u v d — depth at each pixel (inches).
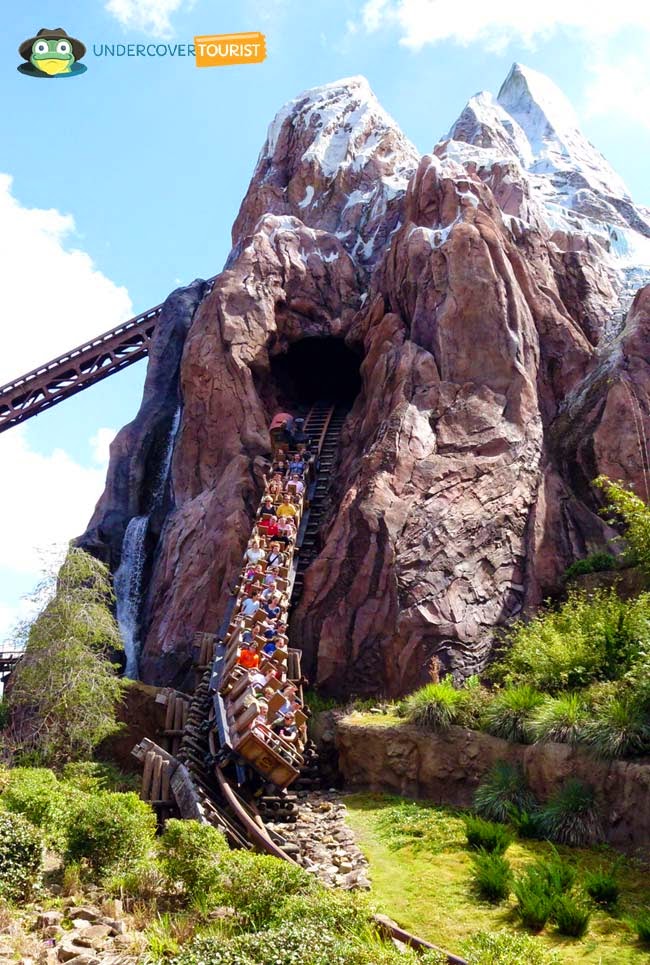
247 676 775.7
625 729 600.1
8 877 404.2
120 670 1283.2
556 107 2475.4
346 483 1210.6
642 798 560.4
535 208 1630.2
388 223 1754.4
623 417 1176.8
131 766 994.1
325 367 1690.5
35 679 863.7
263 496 1210.0
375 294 1515.7
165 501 1444.4
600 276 1481.3
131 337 1904.5
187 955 296.7
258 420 1376.7
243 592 1000.9
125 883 435.2
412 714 780.0
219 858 430.3
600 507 1134.4
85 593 932.6
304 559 1143.0
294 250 1626.5
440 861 555.5
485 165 1670.8
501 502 1087.6
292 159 2086.6
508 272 1290.6
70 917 390.3
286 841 619.8
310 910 363.6
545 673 754.2
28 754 839.1
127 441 1571.1
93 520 1515.7
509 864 518.6
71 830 464.8
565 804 592.1
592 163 2251.5
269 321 1491.1
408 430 1122.7
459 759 717.3
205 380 1414.9
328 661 977.5
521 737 687.1
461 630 979.3
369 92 2219.5
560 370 1301.7
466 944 330.6
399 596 988.6
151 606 1272.1
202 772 737.6
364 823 665.6
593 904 467.8
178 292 1861.5
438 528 1043.3
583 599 896.9
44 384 1887.3
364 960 304.2
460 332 1227.9
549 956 315.9
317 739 861.8
